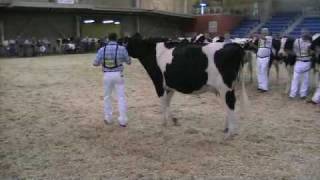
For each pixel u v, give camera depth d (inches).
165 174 233.0
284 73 678.5
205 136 308.2
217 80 292.7
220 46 293.9
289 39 492.1
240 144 287.1
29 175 234.5
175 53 309.4
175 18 1622.8
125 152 273.0
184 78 305.1
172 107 410.6
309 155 263.3
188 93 312.2
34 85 570.3
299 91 474.3
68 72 722.2
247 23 1557.6
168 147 282.5
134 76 667.4
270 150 273.9
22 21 1309.1
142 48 323.0
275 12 1561.3
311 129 326.6
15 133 321.4
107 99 342.0
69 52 1283.2
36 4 1231.5
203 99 449.1
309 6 1494.8
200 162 251.8
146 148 280.7
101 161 256.4
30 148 283.6
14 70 762.8
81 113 389.7
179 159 257.8
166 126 336.2
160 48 319.3
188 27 1663.4
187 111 393.1
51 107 417.7
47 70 757.3
